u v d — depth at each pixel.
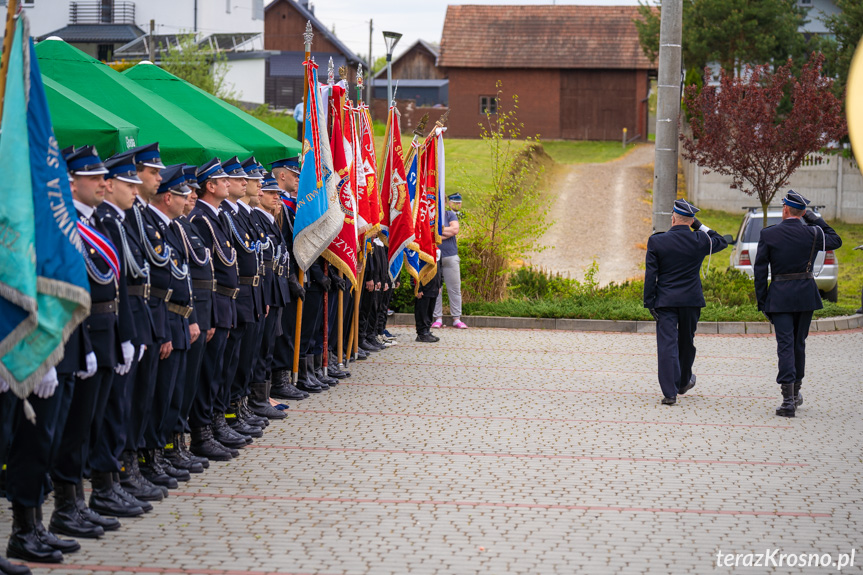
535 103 49.50
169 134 10.69
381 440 8.50
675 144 16.09
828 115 22.48
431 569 5.38
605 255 25.67
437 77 71.25
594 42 49.59
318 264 10.53
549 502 6.72
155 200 6.96
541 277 18.78
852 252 26.33
